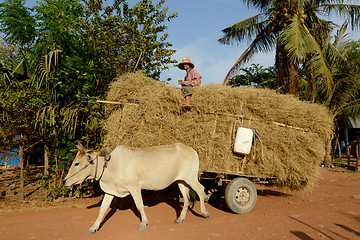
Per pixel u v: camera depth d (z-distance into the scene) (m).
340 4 11.28
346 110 15.25
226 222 4.75
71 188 6.92
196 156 5.02
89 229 4.29
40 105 6.40
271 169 5.41
